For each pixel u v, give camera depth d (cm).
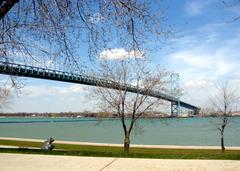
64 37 920
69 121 19400
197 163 1048
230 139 5747
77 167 1006
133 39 892
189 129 8869
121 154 1254
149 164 1040
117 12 850
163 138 6081
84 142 4747
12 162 1098
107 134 7656
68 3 877
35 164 1059
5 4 750
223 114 3925
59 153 1295
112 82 2850
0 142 4188
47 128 11331
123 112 2828
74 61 956
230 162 1060
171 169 959
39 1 888
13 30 962
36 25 920
